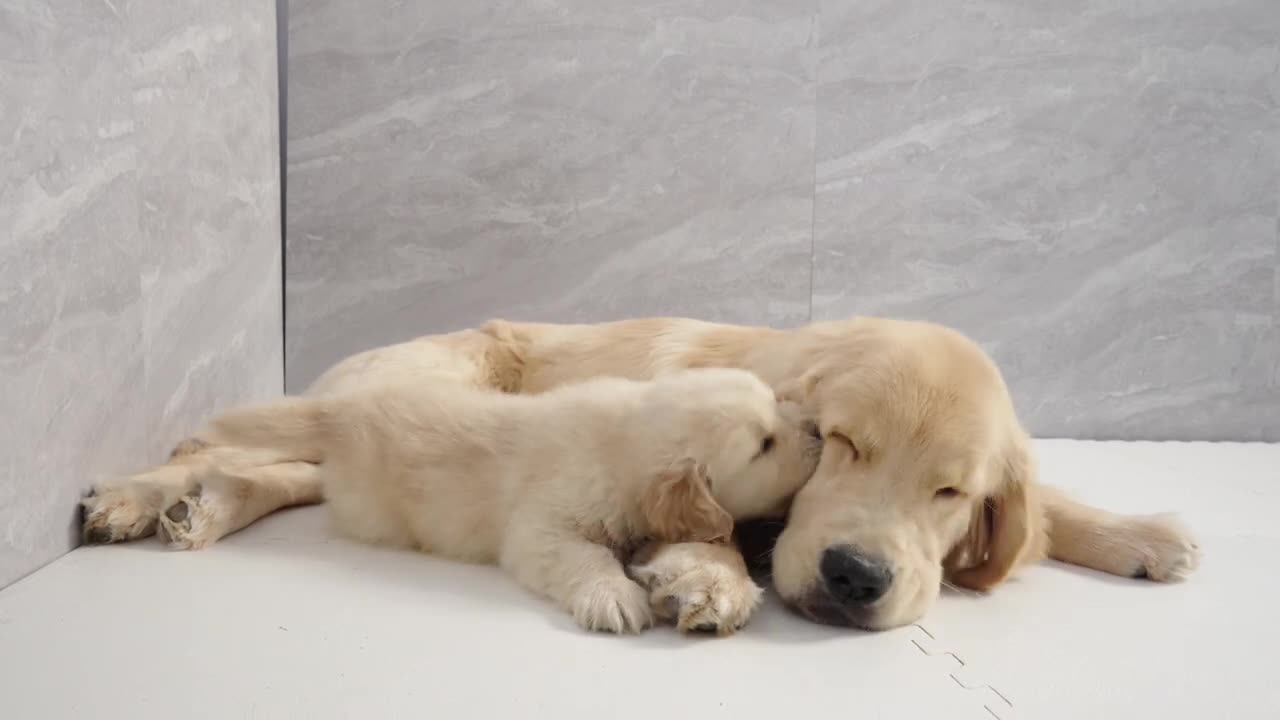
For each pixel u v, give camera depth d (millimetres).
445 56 2002
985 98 2049
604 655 958
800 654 976
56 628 958
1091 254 2084
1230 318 2094
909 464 1046
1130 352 2094
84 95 1093
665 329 1406
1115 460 1726
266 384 1554
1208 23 2029
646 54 2027
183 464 1177
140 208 1188
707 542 1043
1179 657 990
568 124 2037
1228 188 2070
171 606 1004
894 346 1100
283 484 1210
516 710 876
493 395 1216
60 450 1083
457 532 1122
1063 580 1159
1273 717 902
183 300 1282
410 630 982
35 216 1036
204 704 868
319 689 891
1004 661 976
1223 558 1223
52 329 1062
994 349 2092
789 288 2096
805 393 1129
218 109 1366
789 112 2055
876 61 2041
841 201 2076
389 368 1408
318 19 1976
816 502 1068
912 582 1022
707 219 2076
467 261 2062
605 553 1055
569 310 2086
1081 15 2021
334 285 2049
